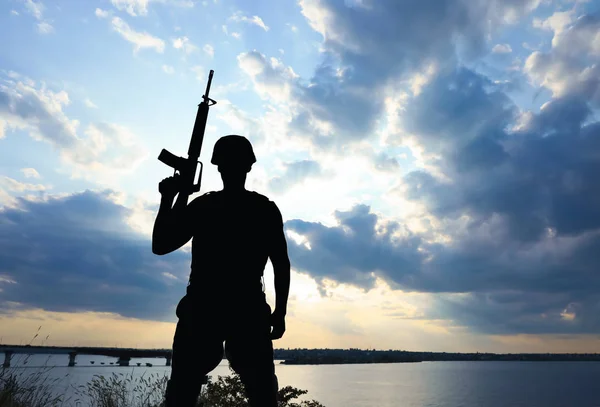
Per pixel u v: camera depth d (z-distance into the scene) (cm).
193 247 255
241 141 272
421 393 17062
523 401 15562
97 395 553
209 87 277
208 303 240
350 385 19412
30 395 529
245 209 257
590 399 16712
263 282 259
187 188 257
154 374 598
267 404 242
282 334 254
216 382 662
